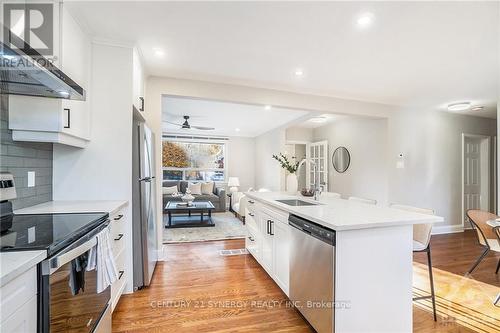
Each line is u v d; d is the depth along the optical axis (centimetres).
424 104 430
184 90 316
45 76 133
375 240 162
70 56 184
